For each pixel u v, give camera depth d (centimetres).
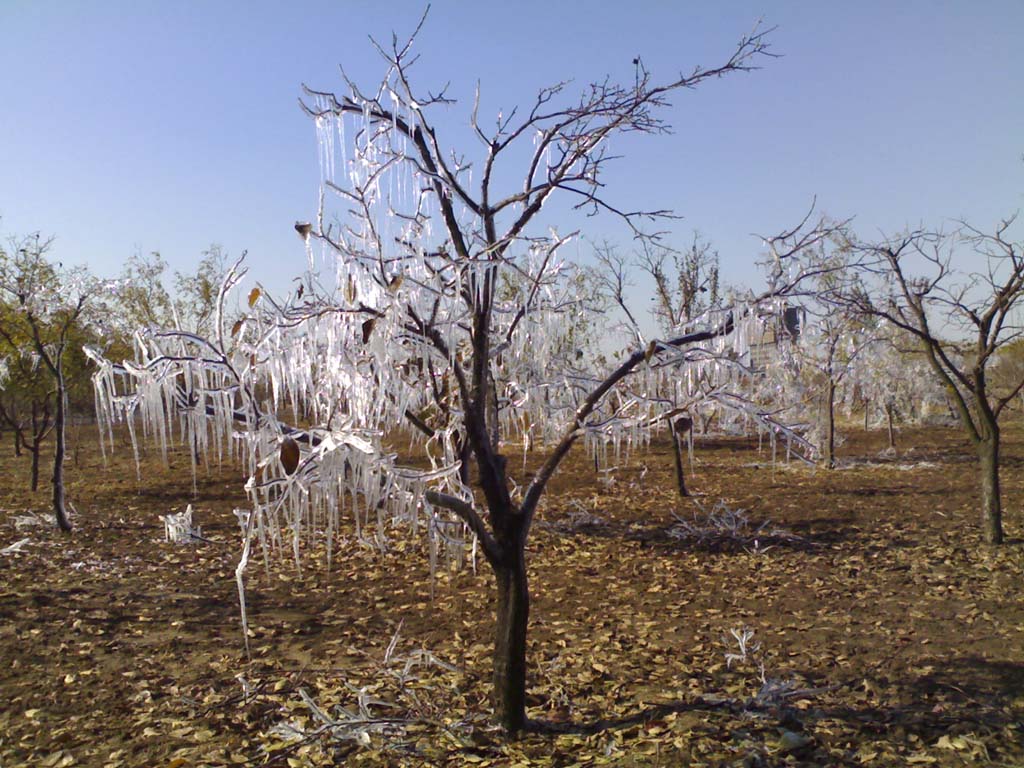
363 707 471
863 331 1769
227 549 1020
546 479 477
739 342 461
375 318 389
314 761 435
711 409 494
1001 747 434
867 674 564
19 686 556
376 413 401
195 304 1755
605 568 916
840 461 1933
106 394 393
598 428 472
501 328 525
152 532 1127
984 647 614
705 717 481
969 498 1345
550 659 616
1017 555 909
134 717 503
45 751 455
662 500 1359
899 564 902
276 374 400
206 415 381
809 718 481
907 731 460
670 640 659
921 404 2761
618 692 539
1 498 1444
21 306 1148
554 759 428
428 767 426
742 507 1283
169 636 671
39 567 910
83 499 1434
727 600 780
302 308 404
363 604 773
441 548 537
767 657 609
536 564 936
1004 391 2145
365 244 412
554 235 509
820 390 1648
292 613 745
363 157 426
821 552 971
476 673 581
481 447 446
